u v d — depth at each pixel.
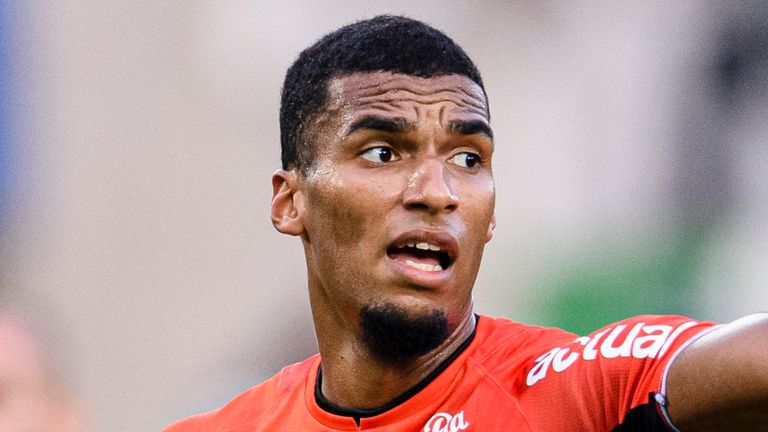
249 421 13.14
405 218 11.27
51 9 42.03
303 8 45.56
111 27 42.81
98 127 42.19
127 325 40.06
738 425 9.39
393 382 11.84
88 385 37.97
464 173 11.63
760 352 8.96
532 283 41.66
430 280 11.23
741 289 39.41
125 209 41.75
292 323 34.19
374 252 11.43
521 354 11.62
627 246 41.75
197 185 42.97
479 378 11.52
